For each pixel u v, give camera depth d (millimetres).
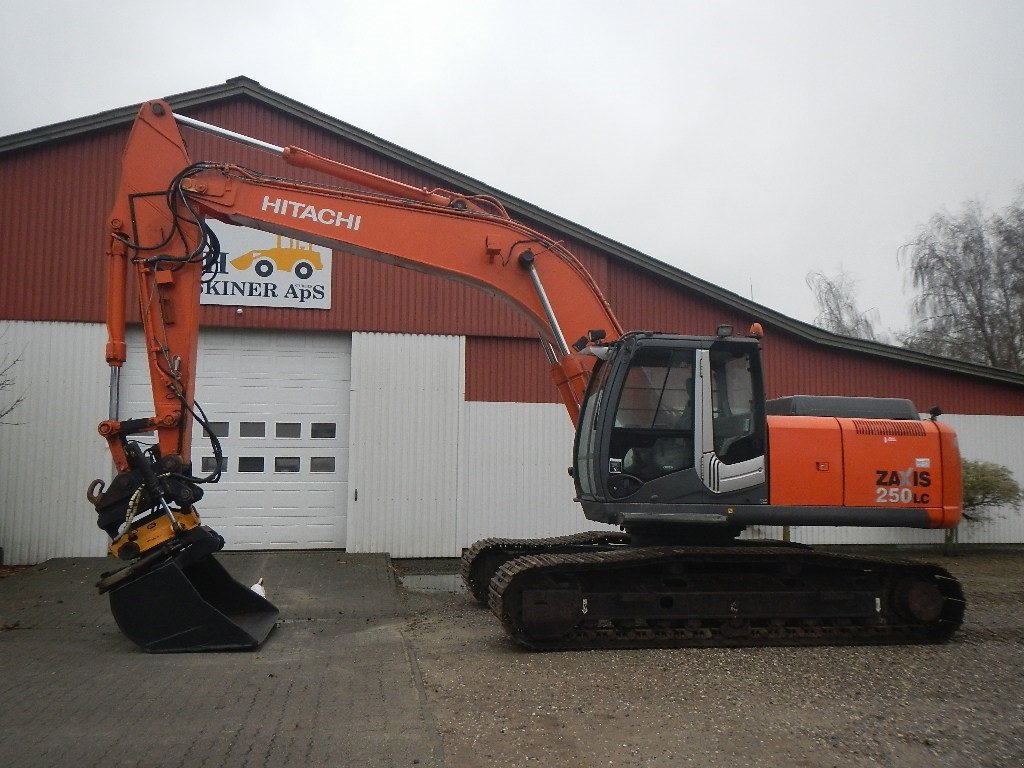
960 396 15391
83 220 12648
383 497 13211
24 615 8812
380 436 13266
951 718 5309
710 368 7715
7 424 12281
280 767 4309
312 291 13219
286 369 13273
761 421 7656
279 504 13117
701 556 7457
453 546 13367
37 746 4582
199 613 6980
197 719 5074
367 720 5066
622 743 4758
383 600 9844
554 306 8367
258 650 7035
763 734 4941
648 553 7441
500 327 13695
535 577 7348
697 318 14516
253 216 7895
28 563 12211
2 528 12188
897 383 15234
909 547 15109
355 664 6520
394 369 13391
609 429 7516
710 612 7512
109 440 7234
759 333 7816
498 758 4500
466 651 7160
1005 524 15438
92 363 12547
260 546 13016
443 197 8453
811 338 14828
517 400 13703
